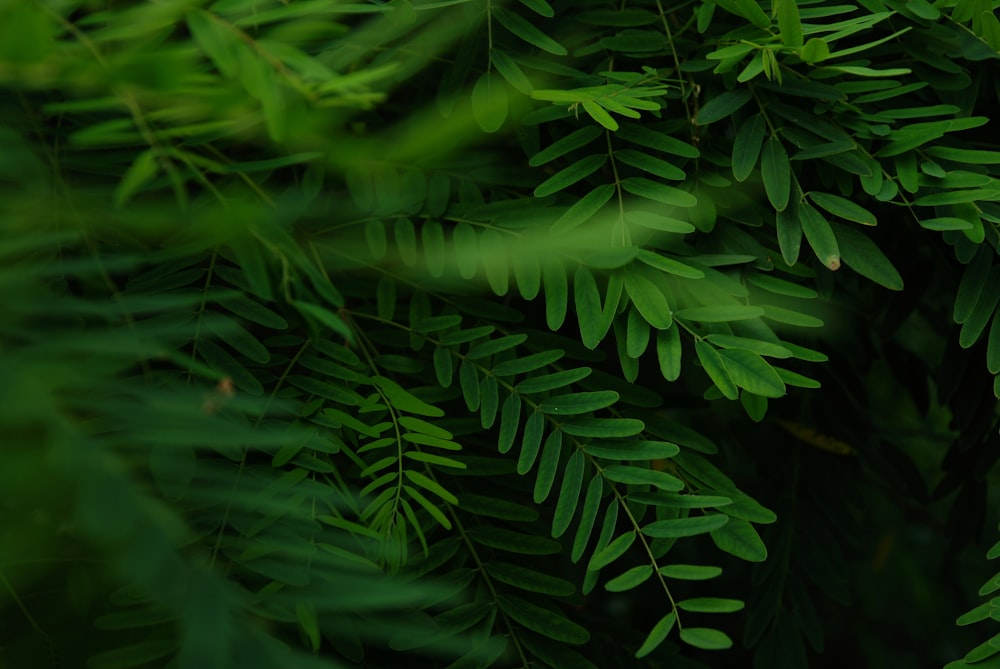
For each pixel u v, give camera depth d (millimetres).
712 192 979
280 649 806
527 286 948
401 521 916
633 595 1314
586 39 1002
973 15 967
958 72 983
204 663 760
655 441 940
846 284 1187
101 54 822
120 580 872
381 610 917
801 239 989
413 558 943
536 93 924
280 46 844
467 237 964
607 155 960
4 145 841
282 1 882
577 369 948
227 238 858
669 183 970
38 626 901
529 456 938
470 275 953
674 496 928
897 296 1103
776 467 1165
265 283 849
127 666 865
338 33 882
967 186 945
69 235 830
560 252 948
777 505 1146
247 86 834
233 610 789
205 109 839
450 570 959
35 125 896
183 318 928
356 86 855
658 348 925
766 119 963
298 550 875
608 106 920
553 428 962
